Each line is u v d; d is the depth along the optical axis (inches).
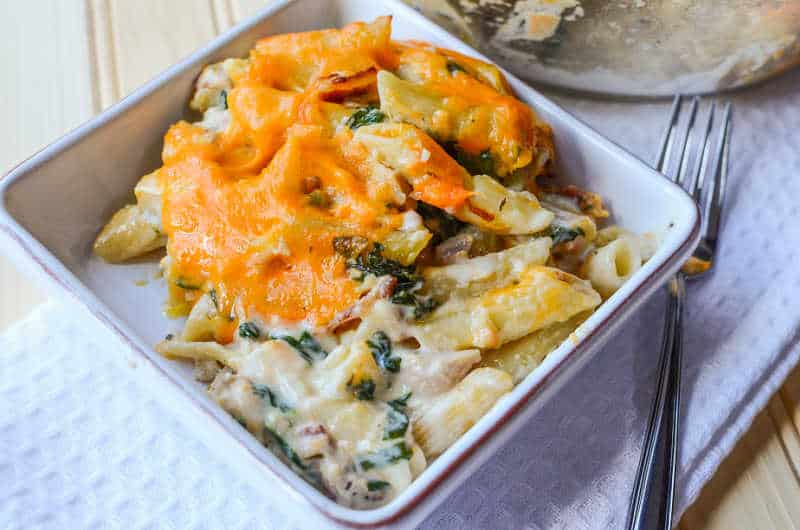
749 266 22.4
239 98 20.2
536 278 19.1
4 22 25.7
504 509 19.5
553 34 23.0
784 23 22.5
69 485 19.4
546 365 18.1
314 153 19.7
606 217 21.1
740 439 20.8
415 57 21.1
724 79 24.2
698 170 23.0
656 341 21.4
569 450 20.1
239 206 19.3
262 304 19.1
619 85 24.3
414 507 16.9
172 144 20.3
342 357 18.5
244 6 26.3
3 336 20.7
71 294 18.6
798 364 21.8
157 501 19.3
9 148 24.0
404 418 18.2
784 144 24.2
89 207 20.7
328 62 20.7
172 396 17.9
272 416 18.2
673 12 22.2
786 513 20.2
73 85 24.9
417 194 19.5
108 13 25.9
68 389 20.3
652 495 19.4
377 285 18.9
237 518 19.2
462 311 19.1
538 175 21.4
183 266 19.5
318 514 16.8
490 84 21.3
